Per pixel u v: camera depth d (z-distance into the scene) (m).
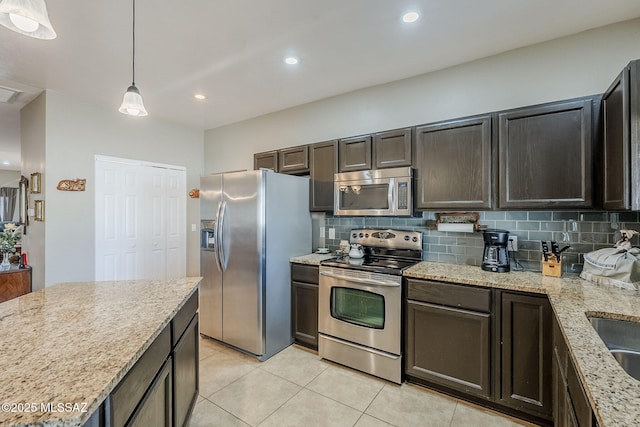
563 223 2.22
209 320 3.11
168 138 4.38
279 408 2.04
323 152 3.13
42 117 3.30
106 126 3.74
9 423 0.66
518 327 1.88
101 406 0.85
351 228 3.26
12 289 3.43
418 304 2.24
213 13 1.99
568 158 1.94
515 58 2.41
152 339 1.13
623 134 1.54
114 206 3.82
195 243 4.71
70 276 3.41
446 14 2.00
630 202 1.48
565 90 2.23
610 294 1.66
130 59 2.59
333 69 2.76
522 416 1.94
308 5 1.92
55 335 1.12
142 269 4.09
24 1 1.14
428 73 2.80
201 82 3.04
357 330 2.51
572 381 1.14
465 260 2.60
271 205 2.83
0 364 0.90
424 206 2.50
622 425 0.65
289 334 3.03
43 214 3.27
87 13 1.98
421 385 2.31
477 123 2.26
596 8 1.92
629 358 1.28
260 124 4.09
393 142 2.66
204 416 1.96
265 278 2.76
